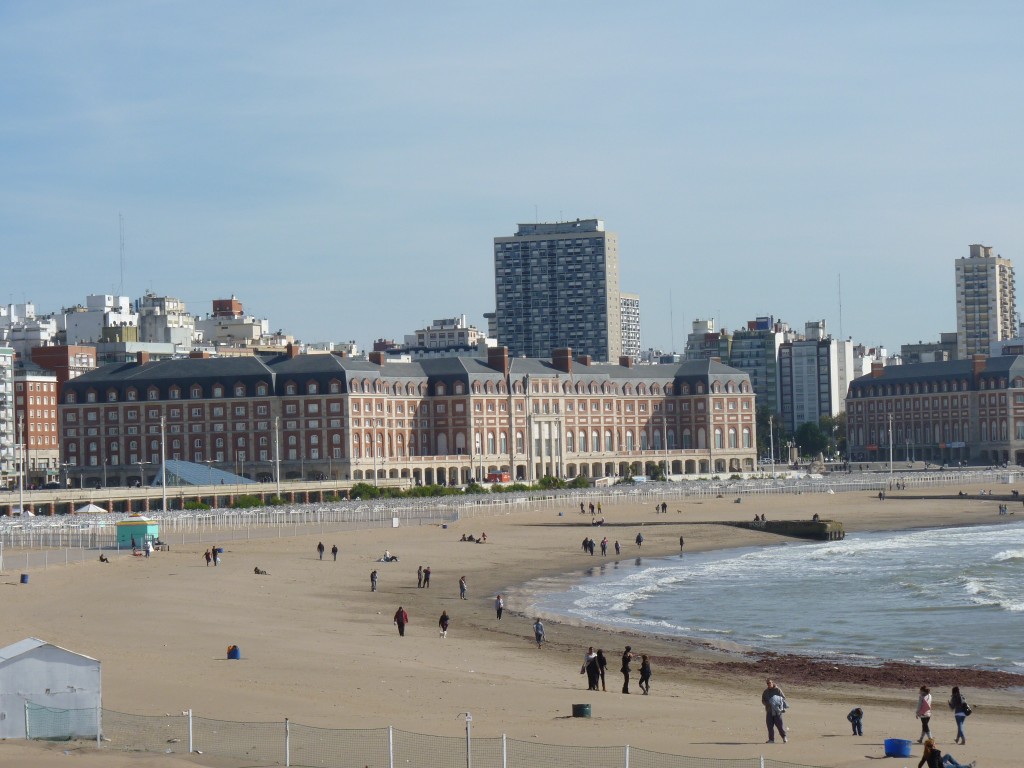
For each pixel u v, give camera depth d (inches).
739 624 4665.4
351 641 4069.9
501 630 4468.5
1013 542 7706.7
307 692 3127.5
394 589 5565.9
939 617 4808.1
